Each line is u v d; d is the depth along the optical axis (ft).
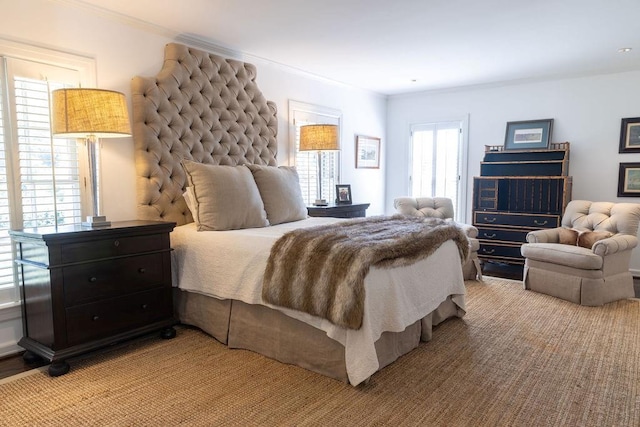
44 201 9.20
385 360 7.96
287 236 8.34
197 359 8.52
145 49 11.03
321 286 7.34
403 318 7.80
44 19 9.07
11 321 8.79
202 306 9.86
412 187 21.33
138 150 10.71
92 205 9.06
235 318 9.09
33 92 8.96
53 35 9.22
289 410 6.59
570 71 16.31
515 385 7.37
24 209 8.90
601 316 11.02
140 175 10.75
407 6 10.00
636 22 11.07
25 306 8.45
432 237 9.01
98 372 7.93
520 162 16.93
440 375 7.73
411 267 8.31
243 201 10.68
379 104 21.15
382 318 7.45
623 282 12.43
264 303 8.25
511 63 15.16
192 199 10.39
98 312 8.38
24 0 8.75
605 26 11.38
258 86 14.61
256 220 10.94
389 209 22.09
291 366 8.16
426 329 9.22
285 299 7.81
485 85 18.71
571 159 17.06
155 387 7.35
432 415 6.44
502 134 18.57
